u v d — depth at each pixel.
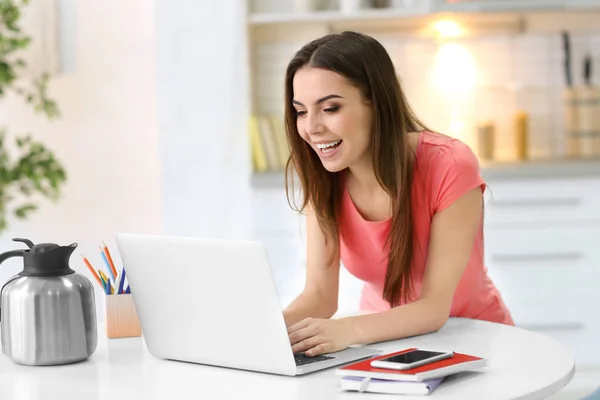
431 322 1.99
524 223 4.21
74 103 4.73
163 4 4.41
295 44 4.76
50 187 4.74
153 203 4.79
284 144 4.37
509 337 1.95
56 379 1.69
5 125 4.71
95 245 4.79
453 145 2.15
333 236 2.28
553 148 4.91
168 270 1.75
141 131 4.76
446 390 1.52
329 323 1.85
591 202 4.21
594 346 4.24
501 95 4.87
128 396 1.55
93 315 1.86
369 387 1.52
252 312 1.66
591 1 4.38
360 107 2.03
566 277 4.23
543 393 1.52
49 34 4.64
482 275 2.40
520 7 4.38
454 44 4.84
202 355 1.76
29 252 1.81
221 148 4.47
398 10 4.39
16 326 1.79
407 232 2.13
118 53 4.72
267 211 4.20
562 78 4.87
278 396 1.51
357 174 2.21
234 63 4.44
